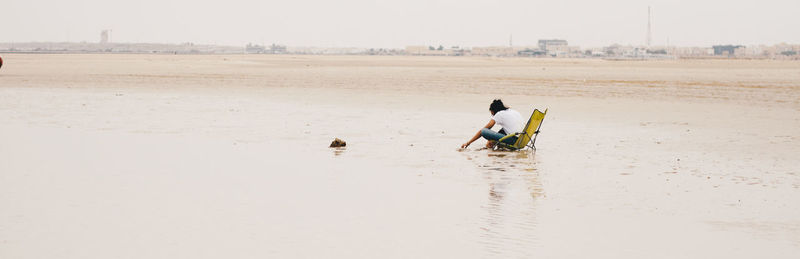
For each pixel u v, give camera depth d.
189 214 8.02
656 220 8.05
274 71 50.97
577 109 22.34
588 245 6.95
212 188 9.58
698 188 9.95
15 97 25.73
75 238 6.96
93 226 7.41
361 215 8.09
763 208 8.71
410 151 13.48
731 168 11.67
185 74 44.44
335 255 6.50
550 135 16.17
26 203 8.48
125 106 22.50
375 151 13.42
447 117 19.89
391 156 12.81
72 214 7.94
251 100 25.08
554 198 9.20
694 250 6.84
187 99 25.38
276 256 6.46
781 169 11.56
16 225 7.43
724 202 9.05
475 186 10.00
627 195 9.45
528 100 25.50
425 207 8.55
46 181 9.95
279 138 15.20
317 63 82.62
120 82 35.38
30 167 11.14
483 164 12.01
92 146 13.67
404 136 15.76
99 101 24.28
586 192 9.62
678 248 6.90
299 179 10.38
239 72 48.59
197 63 76.06
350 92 28.97
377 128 17.22
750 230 7.63
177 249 6.62
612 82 37.16
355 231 7.36
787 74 48.59
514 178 10.68
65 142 14.20
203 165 11.55
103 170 10.93
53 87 31.36
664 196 9.38
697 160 12.53
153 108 21.92
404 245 6.86
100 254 6.44
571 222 7.88
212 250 6.61
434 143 14.65
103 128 16.70
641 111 21.69
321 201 8.83
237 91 29.41
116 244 6.76
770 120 19.22
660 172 11.26
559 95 27.95
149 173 10.71
